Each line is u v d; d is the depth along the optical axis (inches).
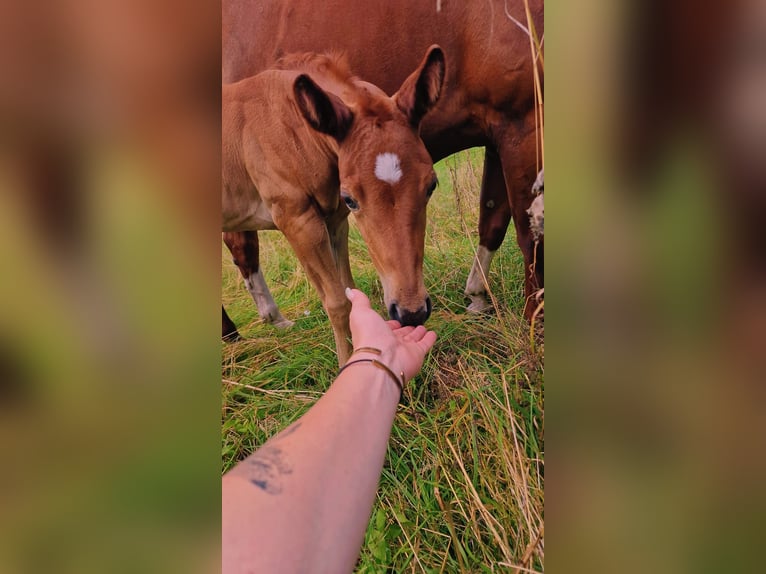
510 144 28.8
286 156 32.0
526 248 29.3
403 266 28.5
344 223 33.9
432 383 32.4
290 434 20.9
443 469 31.2
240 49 33.3
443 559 30.0
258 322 38.3
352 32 30.9
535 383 29.4
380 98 29.0
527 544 28.9
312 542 18.6
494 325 31.6
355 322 25.5
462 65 29.0
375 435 21.6
